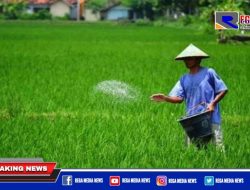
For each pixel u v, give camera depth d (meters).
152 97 10.55
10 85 19.70
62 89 18.77
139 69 25.12
